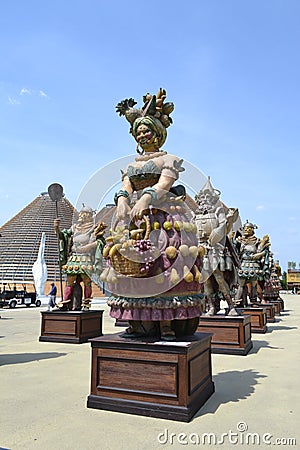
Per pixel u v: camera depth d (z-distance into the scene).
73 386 4.22
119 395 3.44
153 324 3.88
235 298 9.60
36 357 6.01
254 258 9.99
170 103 4.50
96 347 3.61
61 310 8.33
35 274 28.73
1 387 4.17
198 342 3.57
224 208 6.84
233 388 4.19
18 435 2.85
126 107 4.55
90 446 2.66
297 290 50.53
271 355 6.32
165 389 3.29
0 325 11.44
